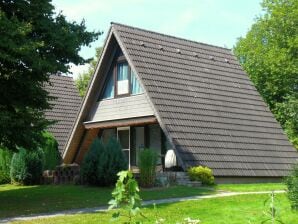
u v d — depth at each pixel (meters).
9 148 18.22
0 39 15.47
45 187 22.88
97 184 21.55
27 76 17.48
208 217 13.48
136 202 6.38
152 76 25.30
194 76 27.58
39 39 17.56
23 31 15.81
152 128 26.94
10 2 17.34
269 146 26.72
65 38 17.62
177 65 27.38
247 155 25.00
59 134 33.22
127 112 26.78
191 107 25.20
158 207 15.08
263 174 24.66
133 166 27.67
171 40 29.39
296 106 28.23
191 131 23.86
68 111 35.59
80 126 28.94
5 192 22.09
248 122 27.19
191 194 18.61
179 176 21.89
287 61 42.56
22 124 17.05
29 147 18.03
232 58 32.03
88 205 16.53
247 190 20.22
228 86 28.86
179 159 22.33
